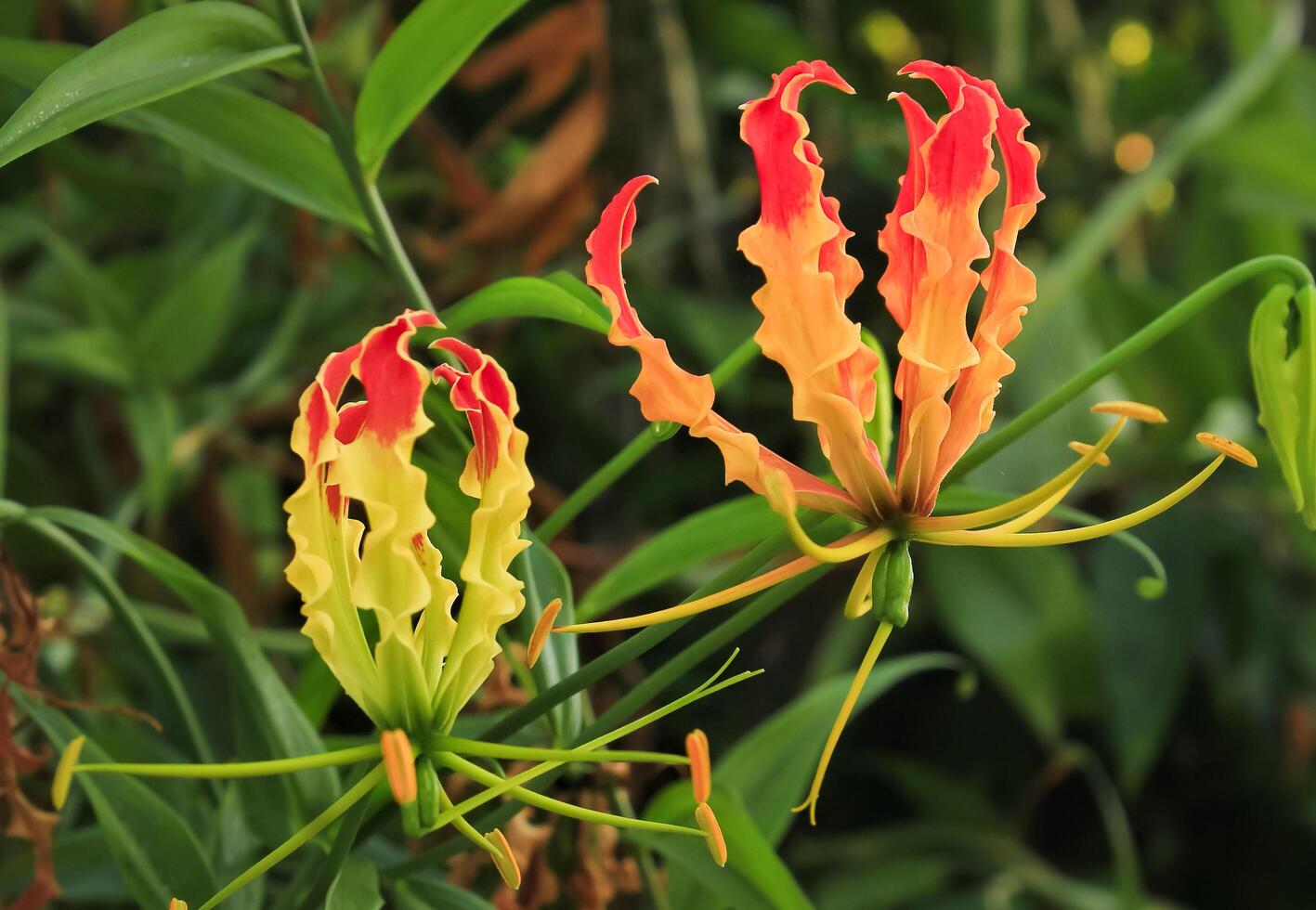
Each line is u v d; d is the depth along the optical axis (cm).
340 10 97
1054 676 101
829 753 57
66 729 64
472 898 62
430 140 93
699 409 56
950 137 57
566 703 63
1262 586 112
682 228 115
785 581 59
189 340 90
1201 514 108
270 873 68
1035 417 59
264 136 64
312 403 55
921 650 114
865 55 135
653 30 113
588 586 93
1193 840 120
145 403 89
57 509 62
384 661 56
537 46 90
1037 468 90
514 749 57
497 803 66
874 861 111
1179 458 108
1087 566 120
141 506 92
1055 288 108
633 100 114
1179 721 120
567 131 88
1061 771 103
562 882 66
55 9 90
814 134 121
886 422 62
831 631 104
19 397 101
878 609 57
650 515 112
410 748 56
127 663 80
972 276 57
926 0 131
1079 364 107
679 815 64
